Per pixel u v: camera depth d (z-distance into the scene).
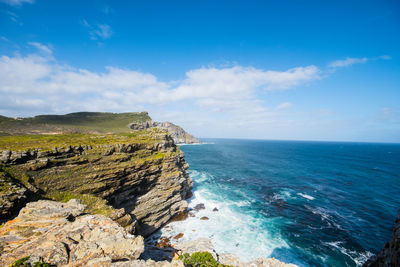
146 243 35.25
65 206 23.59
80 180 32.16
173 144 65.44
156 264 16.45
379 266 11.88
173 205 44.34
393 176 82.81
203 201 52.84
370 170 95.38
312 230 37.88
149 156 47.09
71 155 34.69
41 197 26.94
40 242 16.61
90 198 30.47
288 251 31.59
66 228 19.19
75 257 15.66
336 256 30.50
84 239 18.16
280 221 41.53
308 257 30.19
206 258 19.39
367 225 40.00
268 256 30.44
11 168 27.27
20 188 24.64
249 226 39.56
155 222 39.56
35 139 42.47
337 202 52.38
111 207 29.42
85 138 48.38
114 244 18.12
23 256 14.77
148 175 42.97
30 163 29.25
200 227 39.62
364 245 33.31
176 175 47.41
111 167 36.66
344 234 36.59
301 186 67.25
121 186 37.19
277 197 56.12
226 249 32.16
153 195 42.00
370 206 49.69
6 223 19.91
